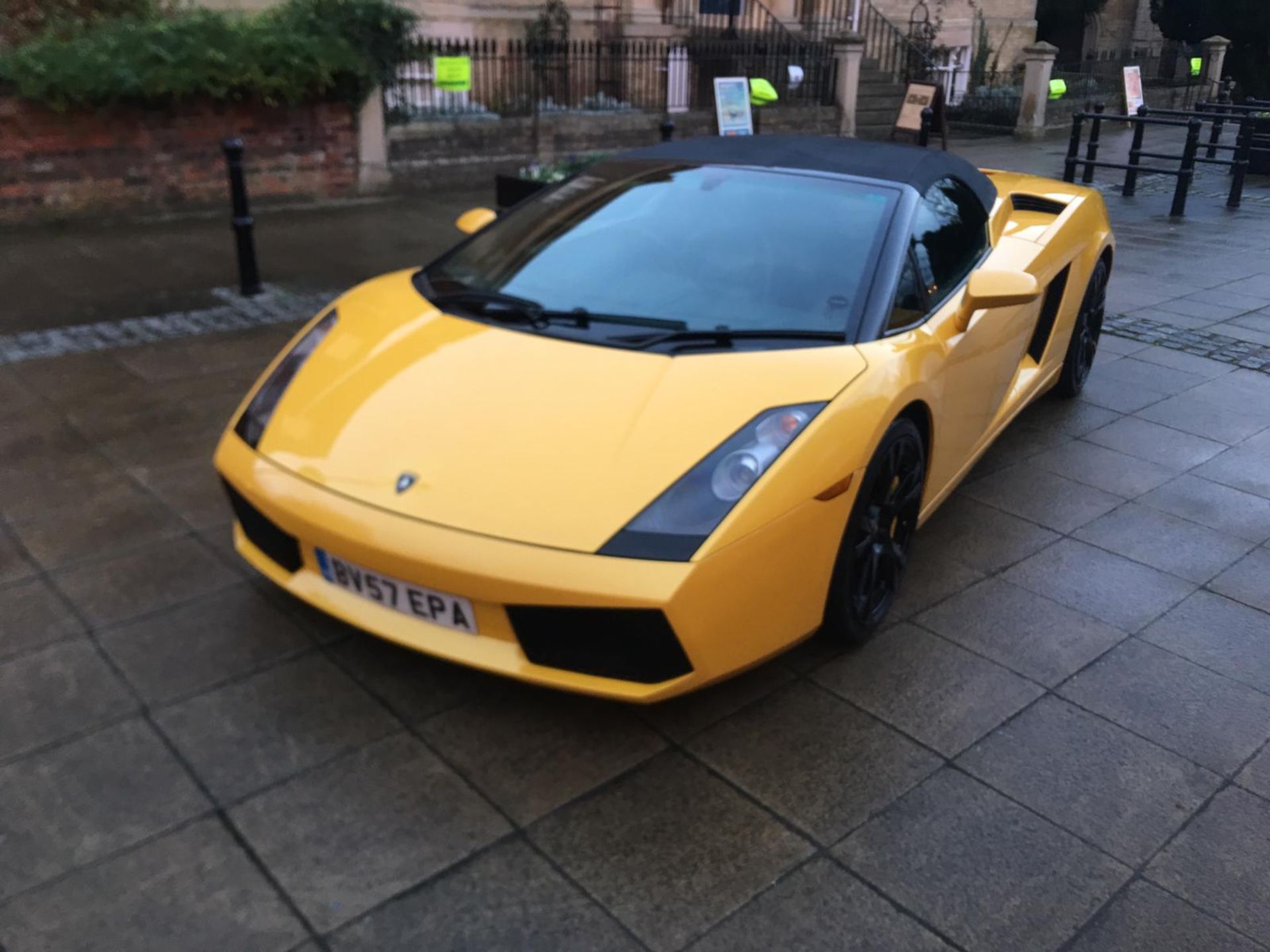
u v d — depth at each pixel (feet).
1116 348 21.50
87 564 11.19
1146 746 9.28
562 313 10.44
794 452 8.73
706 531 8.13
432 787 8.27
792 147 13.21
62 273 23.35
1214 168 48.98
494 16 42.93
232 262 24.98
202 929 6.91
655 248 11.34
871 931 7.20
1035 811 8.42
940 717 9.51
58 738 8.58
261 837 7.70
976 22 69.21
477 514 8.23
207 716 8.94
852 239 11.20
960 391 11.74
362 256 26.30
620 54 43.04
